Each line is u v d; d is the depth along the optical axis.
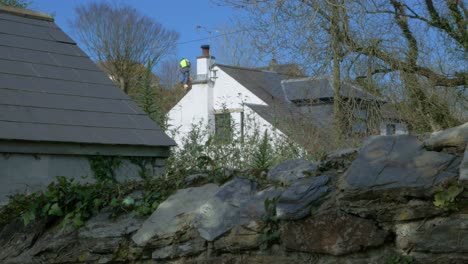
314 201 3.28
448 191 2.85
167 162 8.10
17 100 7.29
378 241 3.03
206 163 4.66
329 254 3.18
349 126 10.47
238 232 3.49
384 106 11.05
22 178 6.86
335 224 3.17
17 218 4.50
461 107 11.38
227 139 8.39
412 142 3.20
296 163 3.77
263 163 6.91
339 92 10.76
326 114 11.16
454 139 3.07
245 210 3.55
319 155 8.33
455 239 2.83
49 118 7.23
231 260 3.51
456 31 11.48
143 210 3.99
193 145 8.06
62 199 4.35
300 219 3.29
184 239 3.69
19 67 7.89
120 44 32.59
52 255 4.12
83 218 4.15
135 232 3.91
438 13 11.62
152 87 9.95
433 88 11.06
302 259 3.28
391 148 3.21
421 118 11.05
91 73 8.52
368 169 3.14
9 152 6.71
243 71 21.86
